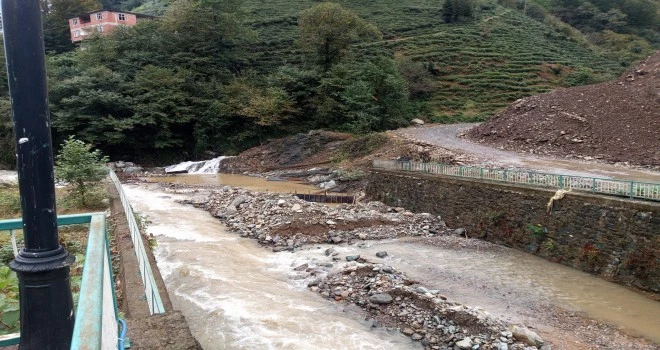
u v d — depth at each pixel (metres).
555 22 86.56
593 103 32.97
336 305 11.76
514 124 34.91
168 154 46.84
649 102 29.92
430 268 14.94
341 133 42.88
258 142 47.59
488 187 18.86
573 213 15.26
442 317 10.72
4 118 40.88
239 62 55.88
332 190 31.03
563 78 61.56
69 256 3.08
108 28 65.12
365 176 31.39
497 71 62.22
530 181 17.61
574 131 30.48
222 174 40.72
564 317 11.38
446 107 55.28
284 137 45.44
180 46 52.25
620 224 13.66
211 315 10.83
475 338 9.85
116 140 42.75
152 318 4.07
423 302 11.39
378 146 36.19
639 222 13.10
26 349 2.86
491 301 12.30
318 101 47.53
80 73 45.75
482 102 56.22
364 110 44.38
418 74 58.50
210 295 11.98
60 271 2.96
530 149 30.84
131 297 6.43
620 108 30.75
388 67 49.09
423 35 71.62
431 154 29.78
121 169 42.09
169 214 21.75
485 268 15.05
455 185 20.55
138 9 95.69
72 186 18.23
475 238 19.00
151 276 4.68
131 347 3.58
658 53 36.41
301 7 79.62
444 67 63.19
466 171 20.66
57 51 67.62
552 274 14.47
